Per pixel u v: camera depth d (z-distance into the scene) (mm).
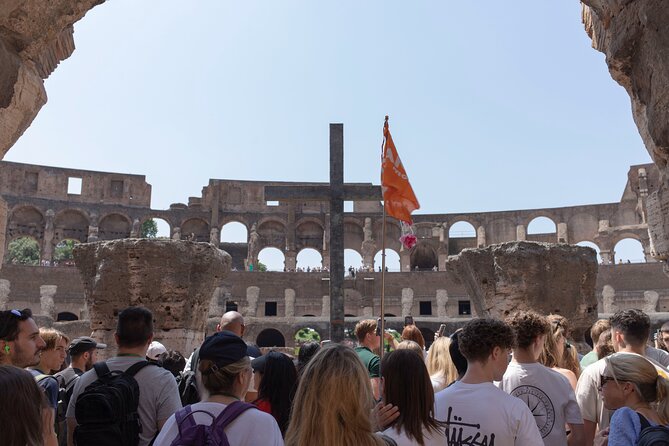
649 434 3779
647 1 7176
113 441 4598
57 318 56625
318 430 3490
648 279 56875
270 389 6148
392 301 59844
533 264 15500
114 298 16094
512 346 4828
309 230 77312
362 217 76688
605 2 8320
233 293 59562
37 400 3291
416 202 8484
